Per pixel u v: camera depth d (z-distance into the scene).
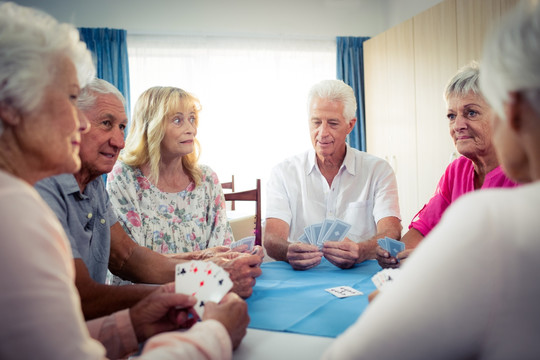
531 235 0.48
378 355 0.52
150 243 1.78
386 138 4.58
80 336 0.57
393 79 4.40
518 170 0.60
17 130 0.69
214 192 1.97
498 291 0.48
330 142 1.99
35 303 0.52
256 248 1.63
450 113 1.57
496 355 0.49
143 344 0.95
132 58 4.98
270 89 5.30
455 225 0.52
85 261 1.30
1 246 0.52
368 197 2.10
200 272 1.00
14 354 0.51
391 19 5.29
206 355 0.71
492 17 3.06
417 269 0.53
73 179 1.24
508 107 0.56
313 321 1.02
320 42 5.36
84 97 1.26
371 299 0.97
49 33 0.71
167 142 1.80
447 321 0.49
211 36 5.14
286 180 2.16
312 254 1.59
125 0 4.88
